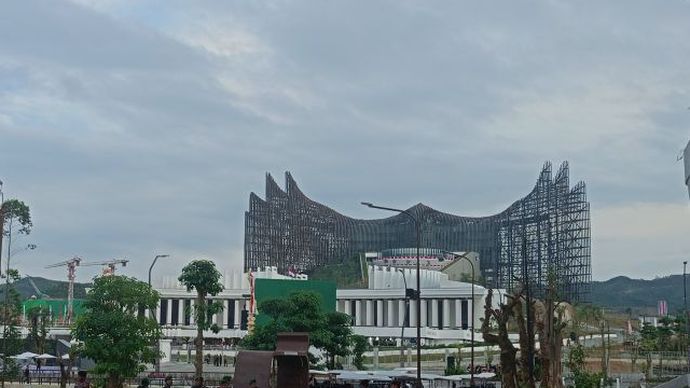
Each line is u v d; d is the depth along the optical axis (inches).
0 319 3422.7
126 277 2733.8
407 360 5531.5
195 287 3949.3
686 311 4726.9
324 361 5036.9
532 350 2174.0
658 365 4758.9
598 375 3489.2
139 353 2755.9
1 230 3149.6
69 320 7135.8
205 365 5807.1
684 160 2050.9
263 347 4286.4
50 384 3494.1
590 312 7608.3
